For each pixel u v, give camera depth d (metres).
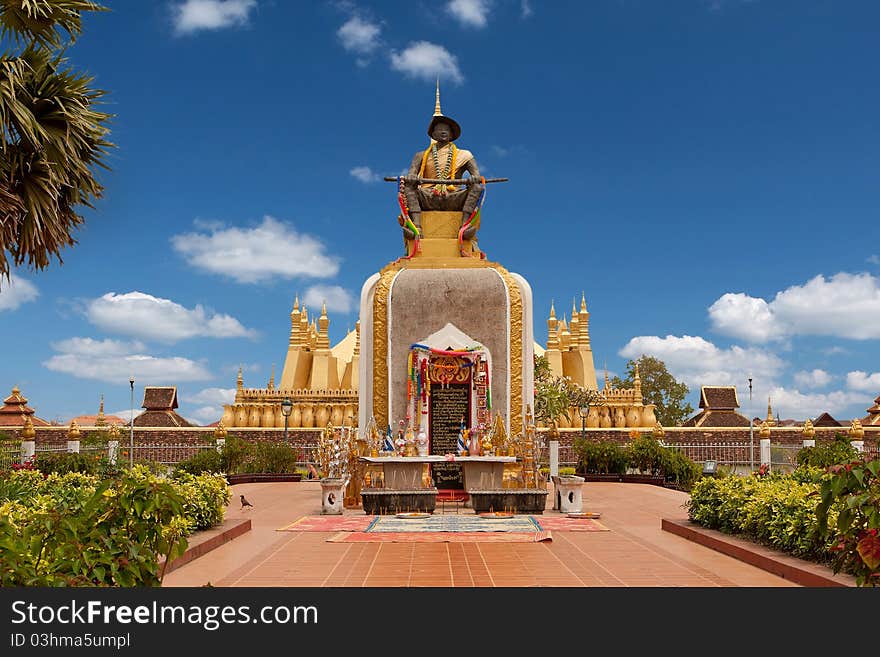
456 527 13.58
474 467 17.08
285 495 21.61
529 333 19.53
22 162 12.23
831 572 8.18
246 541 12.20
